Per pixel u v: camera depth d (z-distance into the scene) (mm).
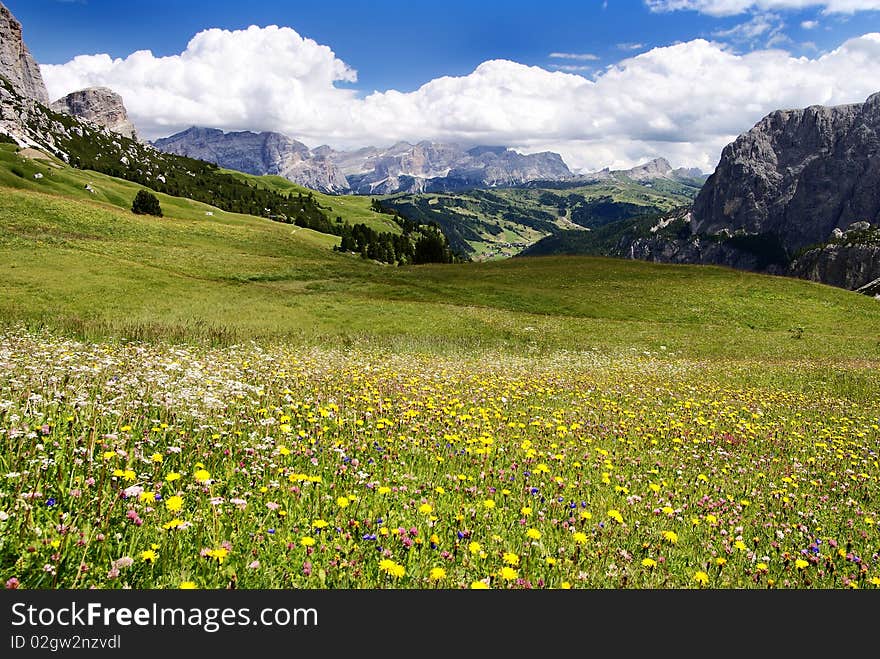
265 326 34969
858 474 9516
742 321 49281
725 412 14266
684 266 69062
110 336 23062
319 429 8906
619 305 52344
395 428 9492
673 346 38188
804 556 6125
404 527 5820
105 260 50125
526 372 19969
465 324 41125
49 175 130750
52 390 8828
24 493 5129
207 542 5094
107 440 6789
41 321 26031
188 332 26031
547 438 10172
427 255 130750
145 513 5289
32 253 48844
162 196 152625
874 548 6695
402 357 23109
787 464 10016
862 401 18766
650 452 9898
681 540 6391
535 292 55438
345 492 6406
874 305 54250
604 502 7262
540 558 5551
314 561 5043
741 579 5664
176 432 7699
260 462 6996
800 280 62250
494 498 6957
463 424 10250
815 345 40188
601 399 14961
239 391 10422
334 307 43656
